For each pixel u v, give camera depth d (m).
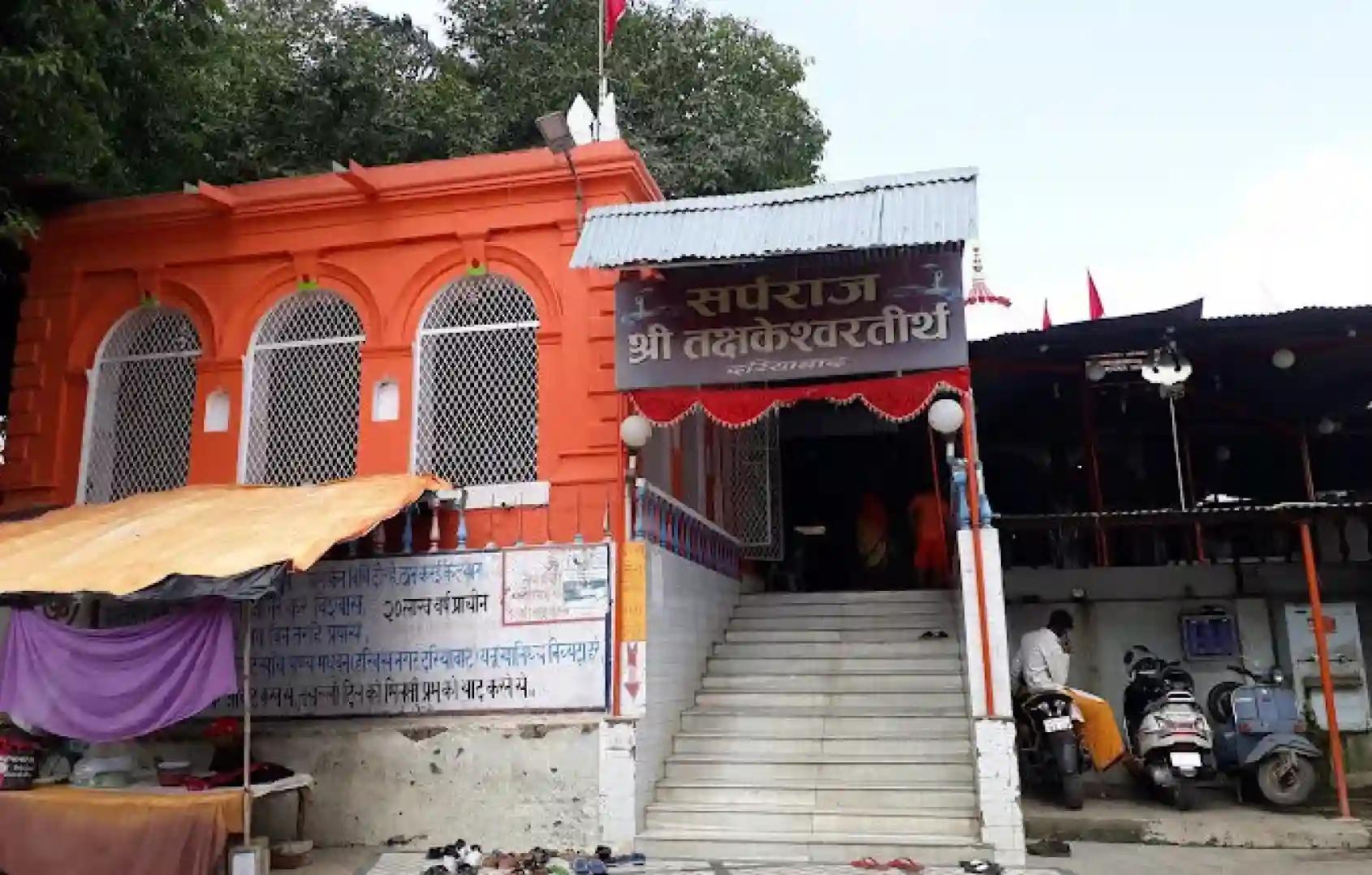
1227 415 13.47
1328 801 10.21
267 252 10.98
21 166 10.65
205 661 7.71
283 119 15.42
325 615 9.26
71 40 9.82
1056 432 14.18
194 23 11.29
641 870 7.60
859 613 11.72
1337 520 10.95
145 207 11.25
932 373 8.62
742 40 19.14
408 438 10.25
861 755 9.16
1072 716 9.59
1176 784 9.55
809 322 8.80
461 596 9.05
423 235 10.57
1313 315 9.88
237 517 8.78
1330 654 11.41
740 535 13.60
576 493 9.59
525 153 10.35
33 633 8.05
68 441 11.21
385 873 7.71
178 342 11.40
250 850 7.34
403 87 15.89
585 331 9.96
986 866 7.58
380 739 8.88
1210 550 12.90
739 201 8.73
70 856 7.39
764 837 8.15
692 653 10.36
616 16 11.06
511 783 8.57
